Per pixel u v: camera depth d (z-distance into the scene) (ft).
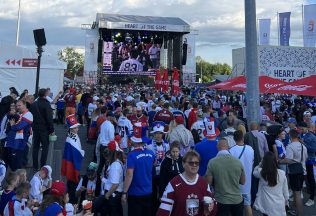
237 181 17.99
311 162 27.32
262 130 27.27
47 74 64.39
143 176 18.56
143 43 147.13
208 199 12.02
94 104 49.01
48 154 31.24
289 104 69.31
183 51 140.77
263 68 92.53
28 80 63.62
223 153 18.54
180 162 20.03
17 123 28.14
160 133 22.54
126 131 32.24
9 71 62.69
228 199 17.72
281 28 97.81
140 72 147.95
